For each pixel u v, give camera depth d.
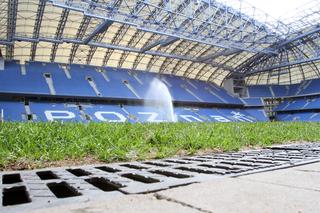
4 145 5.82
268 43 43.44
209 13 35.31
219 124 15.45
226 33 37.59
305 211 1.79
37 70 41.94
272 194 2.24
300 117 54.72
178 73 57.47
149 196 2.26
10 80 37.56
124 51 44.72
